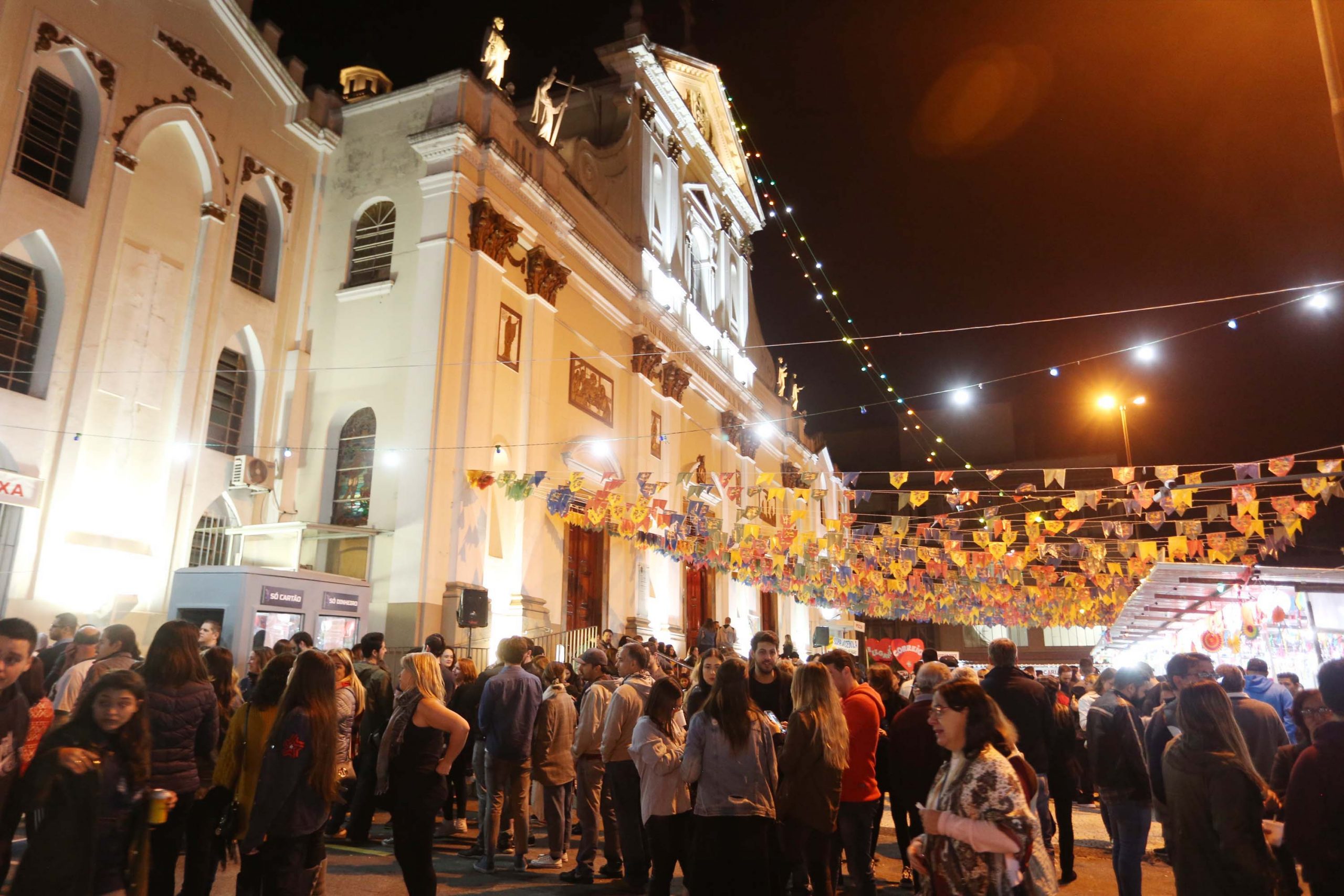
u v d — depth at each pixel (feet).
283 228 64.23
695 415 101.30
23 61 47.80
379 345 61.62
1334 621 44.37
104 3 52.65
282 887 15.92
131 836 13.74
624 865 23.95
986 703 12.60
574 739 25.54
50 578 46.24
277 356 62.49
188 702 17.40
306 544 59.06
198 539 55.83
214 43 60.23
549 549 68.39
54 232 48.39
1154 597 53.78
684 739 21.71
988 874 11.46
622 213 88.94
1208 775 14.93
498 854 29.09
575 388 75.41
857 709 21.81
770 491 61.87
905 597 82.94
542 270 69.05
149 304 53.62
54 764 12.67
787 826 19.24
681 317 98.84
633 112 92.38
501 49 69.56
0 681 13.48
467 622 54.70
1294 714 20.86
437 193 62.23
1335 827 13.71
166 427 53.78
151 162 55.21
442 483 56.90
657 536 69.26
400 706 19.95
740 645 102.73
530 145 71.26
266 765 16.10
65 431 47.75
